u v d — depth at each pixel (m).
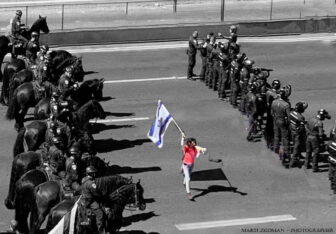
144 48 60.53
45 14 65.75
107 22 63.97
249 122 43.62
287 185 38.75
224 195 37.56
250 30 63.44
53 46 60.47
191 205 36.47
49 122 34.97
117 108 48.09
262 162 41.25
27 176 32.09
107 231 30.08
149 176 39.16
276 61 57.19
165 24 63.28
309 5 69.62
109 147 42.56
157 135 37.84
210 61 51.28
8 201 34.62
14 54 52.62
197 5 68.88
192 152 36.69
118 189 30.34
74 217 29.17
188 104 49.00
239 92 48.69
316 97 50.00
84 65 56.12
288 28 64.06
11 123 45.84
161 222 34.81
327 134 44.03
